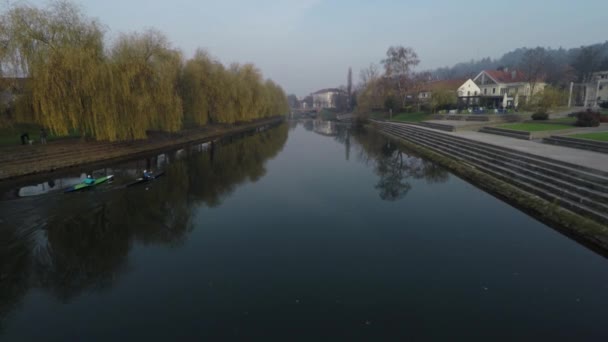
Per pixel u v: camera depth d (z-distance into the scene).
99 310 6.93
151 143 28.45
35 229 11.14
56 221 11.81
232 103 41.94
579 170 12.16
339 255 9.33
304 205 14.07
